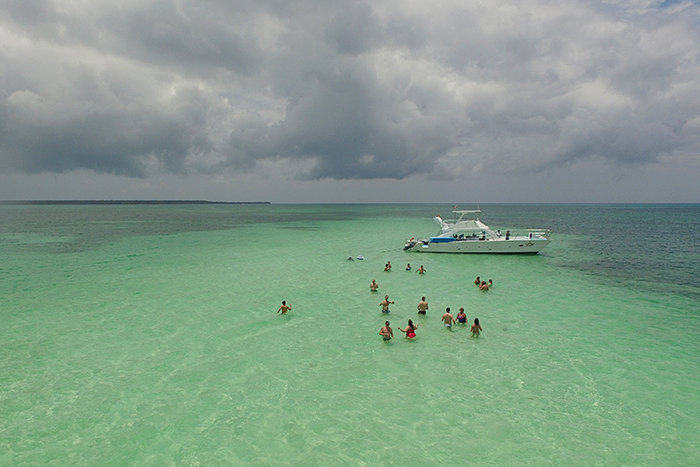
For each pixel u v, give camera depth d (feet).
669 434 30.37
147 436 30.40
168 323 55.47
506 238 115.65
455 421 32.17
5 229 215.92
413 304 65.00
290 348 46.91
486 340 49.08
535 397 35.73
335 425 31.71
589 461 27.45
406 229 227.81
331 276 87.25
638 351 45.57
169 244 148.05
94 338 49.88
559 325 54.44
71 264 101.76
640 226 242.37
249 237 177.27
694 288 75.31
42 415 33.09
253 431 30.96
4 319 56.95
